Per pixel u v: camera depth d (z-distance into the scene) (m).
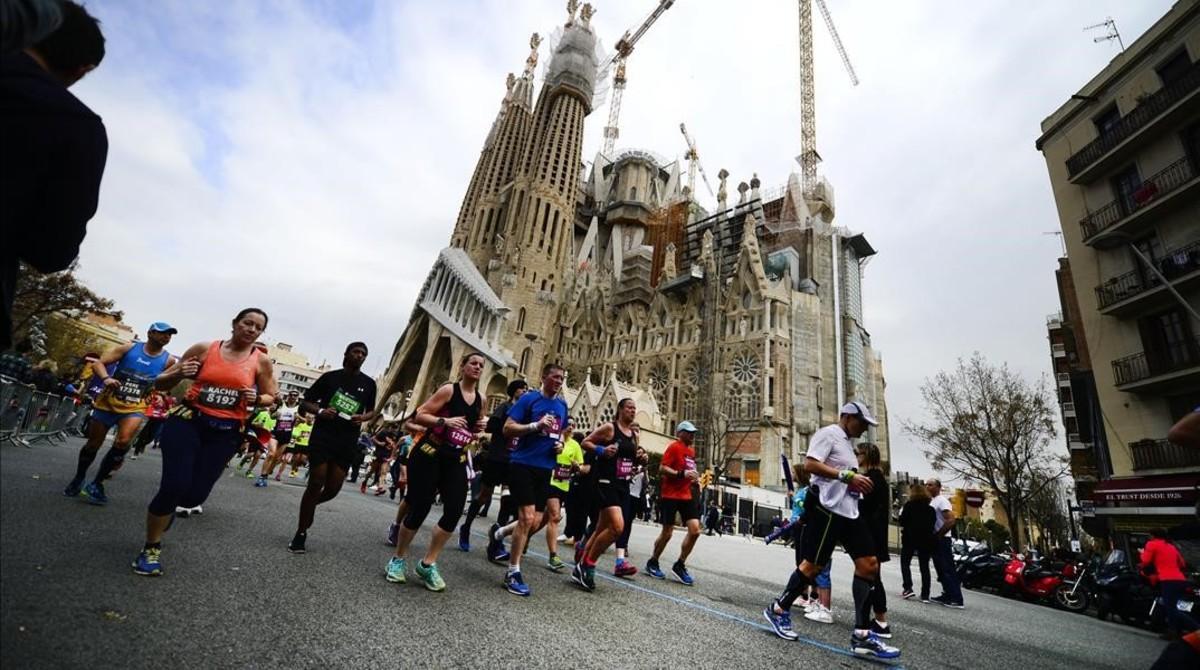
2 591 3.30
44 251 2.30
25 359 12.26
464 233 104.44
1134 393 22.97
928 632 7.62
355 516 10.72
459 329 70.19
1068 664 6.53
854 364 64.75
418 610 4.63
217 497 9.92
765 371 57.56
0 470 8.03
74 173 2.21
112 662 2.70
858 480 5.65
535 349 80.19
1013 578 16.28
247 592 4.33
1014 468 33.66
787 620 5.84
